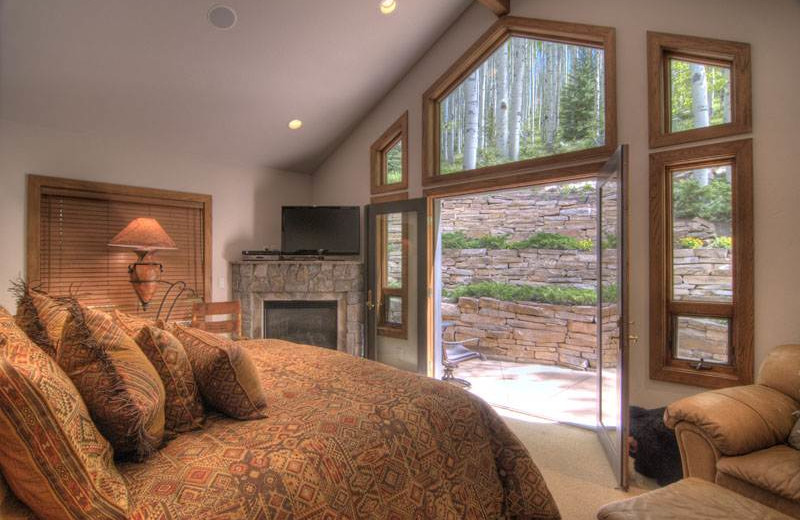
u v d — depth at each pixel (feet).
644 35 10.52
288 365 7.75
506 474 6.56
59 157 12.40
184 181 14.98
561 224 19.60
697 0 9.83
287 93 14.02
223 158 15.97
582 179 11.99
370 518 4.76
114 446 4.25
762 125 9.03
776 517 4.96
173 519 3.71
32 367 3.65
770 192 8.93
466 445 6.07
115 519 3.61
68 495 3.48
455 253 21.91
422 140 14.93
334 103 15.28
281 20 11.59
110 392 4.12
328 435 5.00
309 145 16.94
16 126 11.73
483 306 20.61
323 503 4.43
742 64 9.21
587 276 18.88
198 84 12.66
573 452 9.98
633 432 9.09
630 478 8.76
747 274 9.12
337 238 16.51
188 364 5.34
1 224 11.50
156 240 12.62
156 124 13.53
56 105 11.80
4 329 4.20
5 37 9.92
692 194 10.10
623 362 8.29
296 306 16.34
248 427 5.19
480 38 13.47
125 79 11.80
